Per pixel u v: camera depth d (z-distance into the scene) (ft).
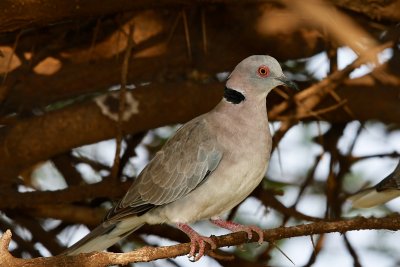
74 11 34.19
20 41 38.81
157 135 45.29
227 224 32.48
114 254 26.63
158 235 40.70
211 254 33.24
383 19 37.93
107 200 40.34
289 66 42.91
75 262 26.45
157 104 38.01
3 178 38.27
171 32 38.32
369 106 39.60
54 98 40.16
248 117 31.86
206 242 29.71
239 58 40.27
